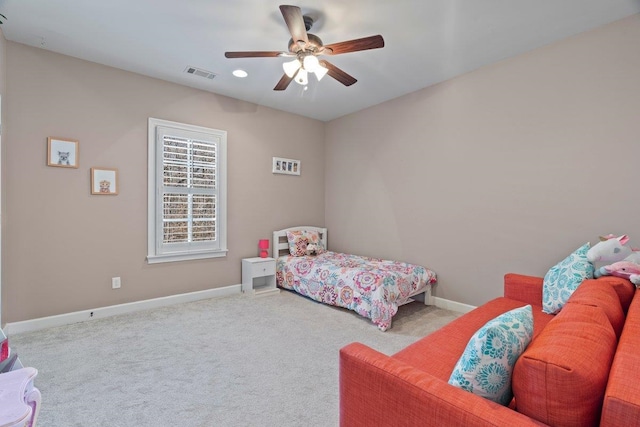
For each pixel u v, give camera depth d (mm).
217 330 2947
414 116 3924
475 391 1025
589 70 2596
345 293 3406
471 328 1982
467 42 2791
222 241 4105
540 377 852
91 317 3193
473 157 3359
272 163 4609
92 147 3184
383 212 4340
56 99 2988
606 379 832
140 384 2049
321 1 2252
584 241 2654
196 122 3865
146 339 2730
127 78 3377
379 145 4383
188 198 3803
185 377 2139
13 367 1477
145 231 3520
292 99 4238
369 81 3627
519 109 3004
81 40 2783
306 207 5051
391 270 3453
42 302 2943
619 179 2477
